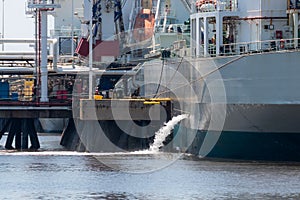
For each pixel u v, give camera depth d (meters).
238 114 158.12
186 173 144.12
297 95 150.88
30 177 142.50
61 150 199.00
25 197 122.94
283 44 156.62
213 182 133.75
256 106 154.88
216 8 175.38
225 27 174.62
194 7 189.50
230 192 124.69
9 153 186.62
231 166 151.75
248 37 170.62
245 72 156.50
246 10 170.62
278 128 154.38
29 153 185.62
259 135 156.62
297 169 146.12
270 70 153.25
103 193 125.69
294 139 153.88
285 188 127.00
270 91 153.38
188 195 123.19
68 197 122.56
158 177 140.62
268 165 152.62
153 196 122.75
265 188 127.19
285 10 166.25
